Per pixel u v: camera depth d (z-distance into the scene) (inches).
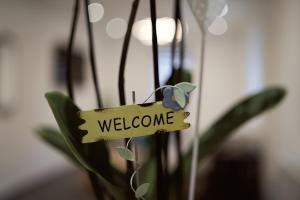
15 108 112.7
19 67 114.1
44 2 129.3
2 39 105.3
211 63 168.7
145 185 14.0
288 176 96.0
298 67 95.3
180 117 13.3
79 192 112.6
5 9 106.6
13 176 113.7
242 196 121.3
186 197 19.0
